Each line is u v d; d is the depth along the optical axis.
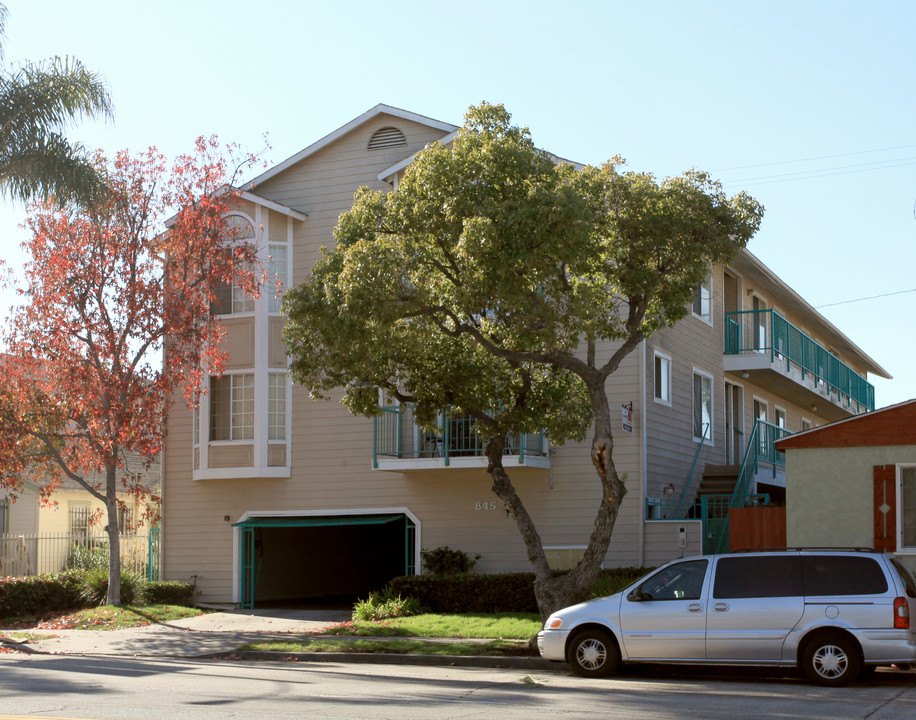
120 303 22.06
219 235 22.69
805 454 18.28
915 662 13.94
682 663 13.45
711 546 22.39
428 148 16.12
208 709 10.45
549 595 16.06
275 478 25.84
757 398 31.19
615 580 20.22
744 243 16.80
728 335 29.08
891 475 17.66
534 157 16.02
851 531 17.81
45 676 13.50
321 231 26.11
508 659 15.56
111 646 18.19
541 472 23.64
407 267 15.59
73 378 22.05
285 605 26.95
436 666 15.76
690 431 26.03
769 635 13.02
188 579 26.52
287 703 10.97
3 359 22.25
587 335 16.09
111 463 22.95
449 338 18.02
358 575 33.06
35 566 29.03
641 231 16.20
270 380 25.70
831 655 12.75
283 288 25.88
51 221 22.20
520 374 18.12
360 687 12.66
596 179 16.27
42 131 22.47
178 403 27.14
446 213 15.53
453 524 24.28
